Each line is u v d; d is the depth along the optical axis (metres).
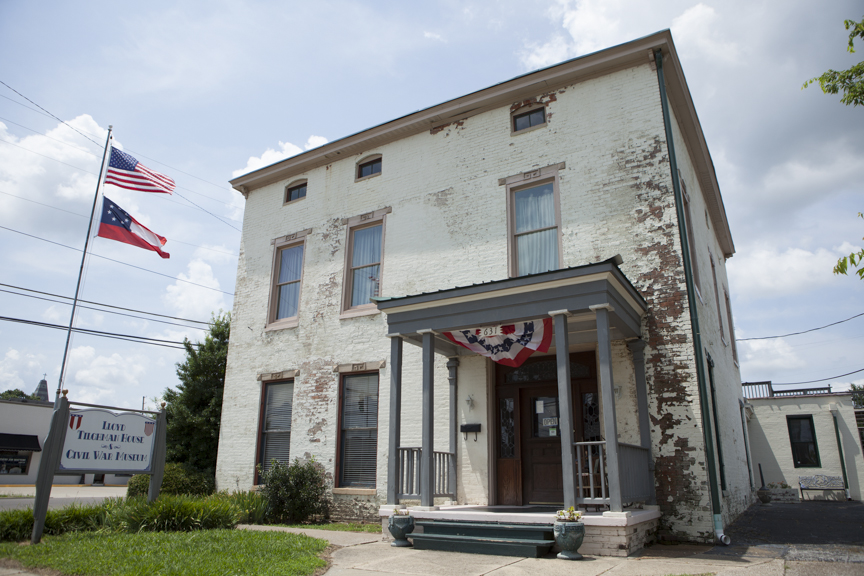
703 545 7.71
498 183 11.05
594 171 10.08
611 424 7.10
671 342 8.72
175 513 8.23
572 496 7.06
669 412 8.47
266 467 12.60
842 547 7.21
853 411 18.55
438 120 12.23
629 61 10.22
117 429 8.16
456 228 11.33
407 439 10.66
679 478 8.16
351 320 12.12
